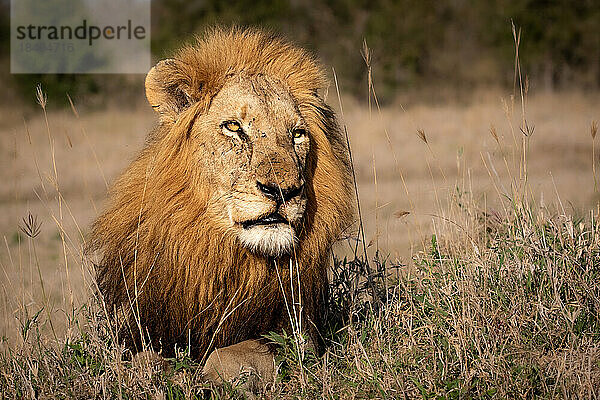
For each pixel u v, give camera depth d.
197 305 9.10
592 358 7.80
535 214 11.94
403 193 23.34
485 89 57.16
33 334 10.06
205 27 10.22
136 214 9.20
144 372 8.25
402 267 11.71
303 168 9.05
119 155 32.94
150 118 44.12
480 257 10.02
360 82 54.91
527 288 9.20
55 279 13.67
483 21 59.88
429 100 56.03
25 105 46.97
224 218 8.84
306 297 9.36
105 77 49.91
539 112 45.47
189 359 8.48
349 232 10.57
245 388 8.20
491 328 8.58
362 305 10.49
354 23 56.44
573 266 9.24
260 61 9.59
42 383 8.41
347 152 10.39
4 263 16.38
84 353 9.20
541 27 58.53
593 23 58.62
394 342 9.28
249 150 8.78
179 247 9.00
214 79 9.23
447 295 9.52
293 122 9.13
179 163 9.13
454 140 35.38
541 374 7.76
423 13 59.12
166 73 9.45
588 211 13.77
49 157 33.22
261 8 51.44
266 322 9.35
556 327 8.46
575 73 59.34
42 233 20.14
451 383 7.84
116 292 9.52
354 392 8.09
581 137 36.34
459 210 12.57
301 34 53.03
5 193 26.34
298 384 8.48
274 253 8.61
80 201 24.83
